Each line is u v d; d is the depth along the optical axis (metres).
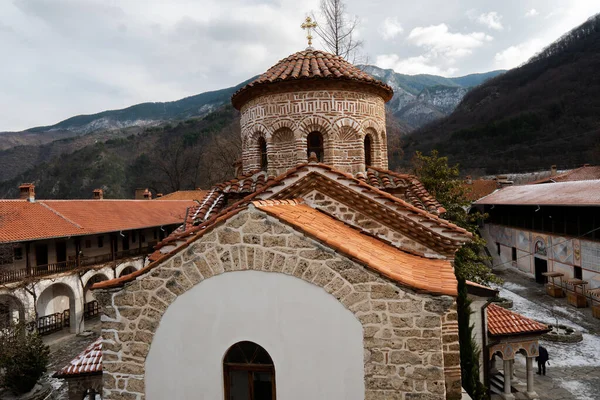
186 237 7.70
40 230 26.70
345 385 5.61
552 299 28.67
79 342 25.78
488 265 40.12
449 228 8.20
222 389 5.98
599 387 16.27
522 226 36.16
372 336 5.56
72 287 27.81
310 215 7.43
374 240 8.20
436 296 5.43
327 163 10.80
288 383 5.75
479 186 52.22
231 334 5.93
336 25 21.16
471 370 12.05
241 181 10.62
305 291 5.73
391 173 10.67
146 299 6.15
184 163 68.75
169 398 6.07
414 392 5.45
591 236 26.75
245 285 5.90
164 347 6.10
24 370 17.97
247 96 11.27
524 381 16.92
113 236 32.75
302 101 10.66
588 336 21.84
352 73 10.98
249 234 5.88
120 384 6.20
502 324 14.79
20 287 24.55
